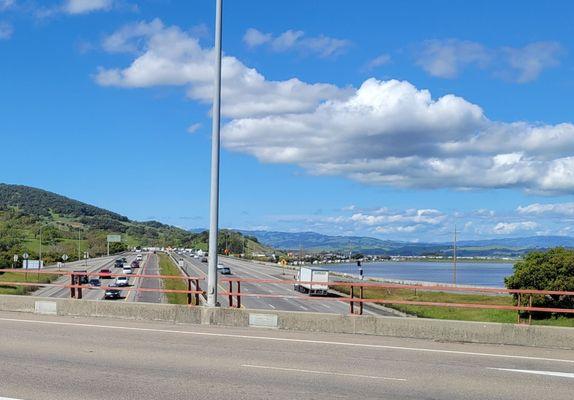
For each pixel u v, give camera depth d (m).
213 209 17.44
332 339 14.48
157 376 10.18
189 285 18.12
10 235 173.00
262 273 107.69
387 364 11.59
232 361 11.59
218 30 17.83
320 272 69.56
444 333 14.68
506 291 14.74
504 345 14.09
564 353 13.15
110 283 86.31
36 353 12.16
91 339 14.00
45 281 71.31
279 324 16.09
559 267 43.84
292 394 9.12
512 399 9.16
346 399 8.92
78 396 8.74
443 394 9.38
